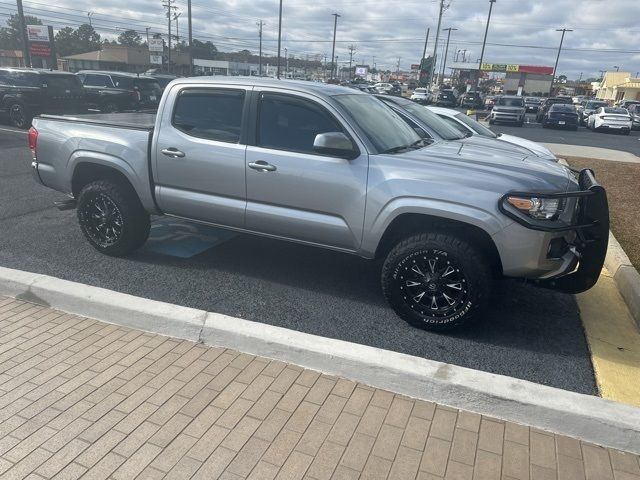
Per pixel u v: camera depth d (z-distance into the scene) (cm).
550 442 286
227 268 511
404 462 266
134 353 356
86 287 419
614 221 704
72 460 260
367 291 472
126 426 285
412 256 388
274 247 575
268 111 439
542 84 8781
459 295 385
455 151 459
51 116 555
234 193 453
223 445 273
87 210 521
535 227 358
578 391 330
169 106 479
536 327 415
